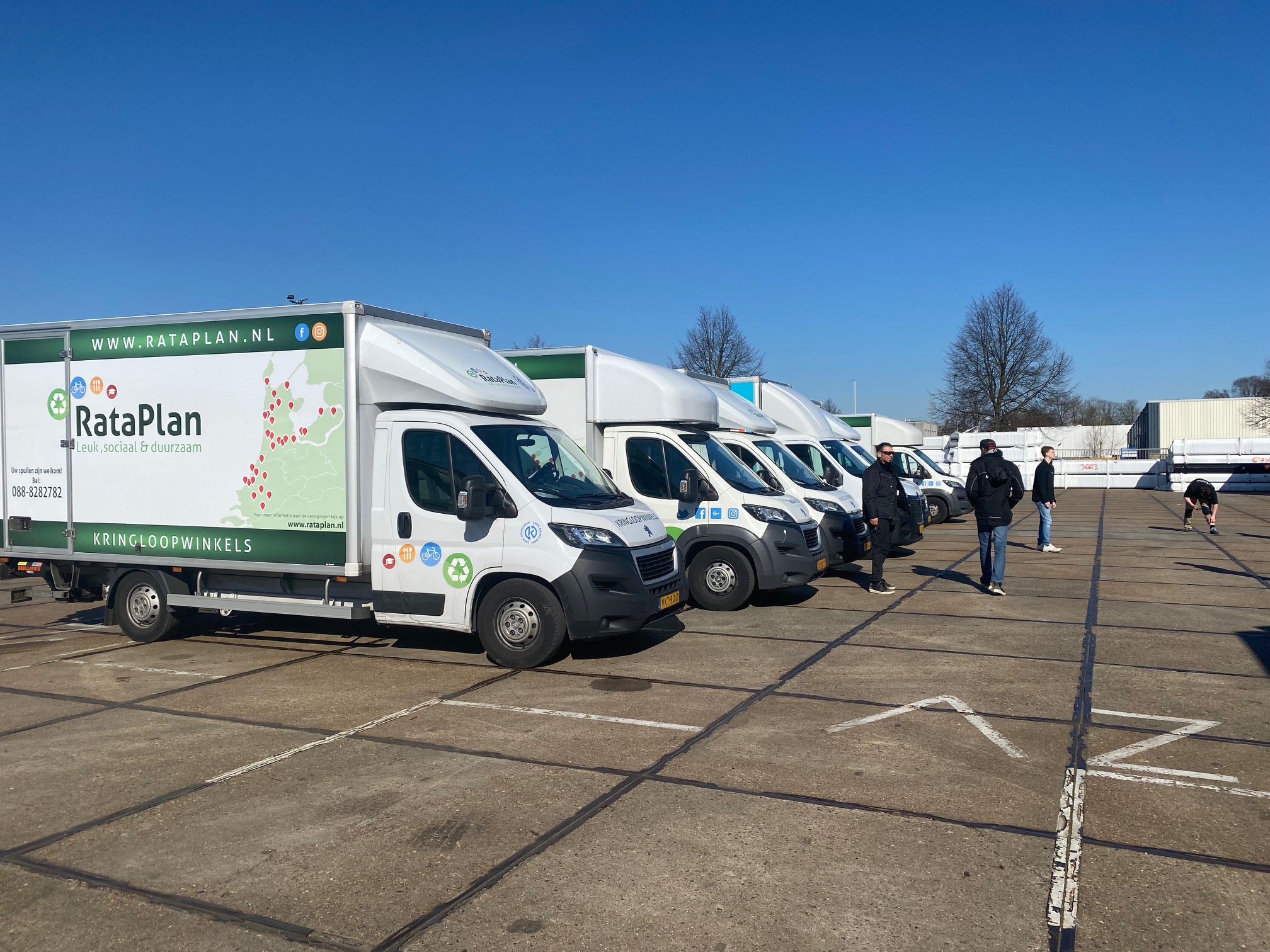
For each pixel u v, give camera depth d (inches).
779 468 470.0
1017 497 447.5
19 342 356.2
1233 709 254.7
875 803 189.5
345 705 263.1
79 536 348.2
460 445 302.4
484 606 302.0
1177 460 1417.3
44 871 162.2
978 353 1984.5
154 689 283.7
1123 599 432.8
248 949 137.1
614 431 407.8
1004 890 152.7
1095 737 231.6
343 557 307.1
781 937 138.8
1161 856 165.0
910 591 462.6
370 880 157.8
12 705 267.3
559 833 175.8
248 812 186.9
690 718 248.2
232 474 321.7
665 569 322.7
